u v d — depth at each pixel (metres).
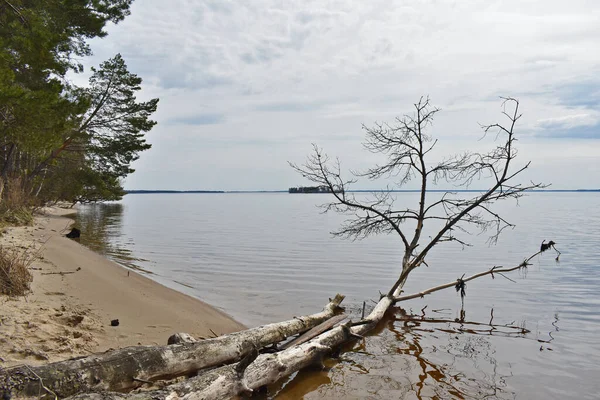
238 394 4.35
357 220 10.37
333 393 4.99
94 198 33.03
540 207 80.25
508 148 8.59
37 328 5.07
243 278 11.76
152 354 4.23
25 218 17.67
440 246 21.66
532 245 22.16
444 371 5.74
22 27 14.42
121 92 27.91
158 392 3.68
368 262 15.60
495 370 5.82
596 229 32.25
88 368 3.72
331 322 7.01
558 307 9.49
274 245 20.31
